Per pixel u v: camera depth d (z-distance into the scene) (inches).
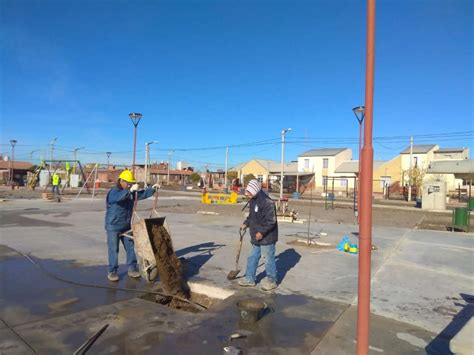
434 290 259.3
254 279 252.1
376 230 580.7
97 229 488.7
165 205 972.6
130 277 267.1
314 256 356.2
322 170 2664.9
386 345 169.6
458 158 2236.7
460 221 599.8
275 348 161.9
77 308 203.5
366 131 125.3
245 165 3061.0
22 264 298.0
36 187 1820.9
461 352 160.6
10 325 179.0
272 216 242.2
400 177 2325.3
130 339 166.4
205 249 373.1
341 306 217.8
